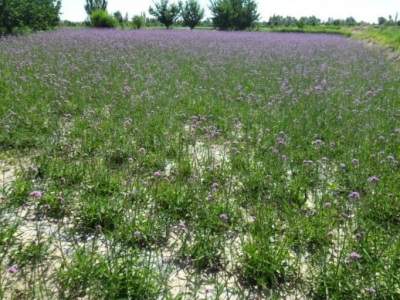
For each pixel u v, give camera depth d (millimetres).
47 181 5520
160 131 7406
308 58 18828
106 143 6816
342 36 42344
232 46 23516
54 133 7289
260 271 3885
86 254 4055
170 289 3705
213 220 4629
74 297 3498
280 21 73625
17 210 4859
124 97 9516
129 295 3510
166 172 6129
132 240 4273
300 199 5320
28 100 8844
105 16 46125
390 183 5559
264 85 11922
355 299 3582
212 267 4031
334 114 8805
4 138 6773
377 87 12117
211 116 8641
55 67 13094
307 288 3795
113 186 5379
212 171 5891
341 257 4055
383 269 3861
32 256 3963
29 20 29812
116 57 16281
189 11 51969
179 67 14500
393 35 28703
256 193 5496
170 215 4684
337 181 5859
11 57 14945
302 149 6949
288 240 4254
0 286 3391
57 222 4676
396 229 4719
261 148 6867
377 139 7184
